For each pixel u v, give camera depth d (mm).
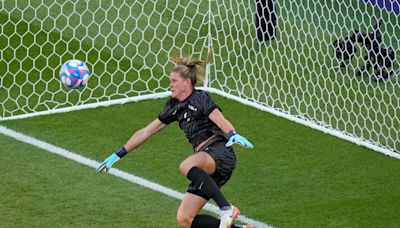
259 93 46875
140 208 34375
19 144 39281
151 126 30812
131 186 36219
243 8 54594
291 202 36156
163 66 48500
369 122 46469
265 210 35312
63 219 33000
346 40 50906
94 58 48531
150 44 50312
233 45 48594
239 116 44219
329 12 52281
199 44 50594
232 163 30328
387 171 40031
